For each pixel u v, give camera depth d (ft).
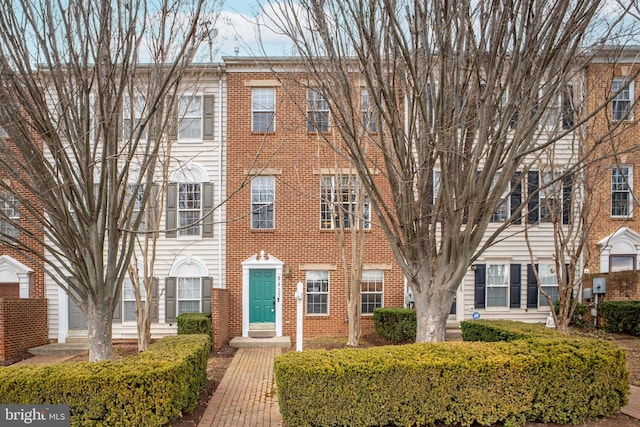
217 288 43.98
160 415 19.22
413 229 24.44
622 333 42.80
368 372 19.94
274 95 48.19
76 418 18.72
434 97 22.62
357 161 23.50
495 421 20.90
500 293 50.08
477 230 24.08
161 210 37.09
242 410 23.68
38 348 43.27
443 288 24.31
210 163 48.16
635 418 22.09
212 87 48.47
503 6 20.18
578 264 46.42
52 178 21.71
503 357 21.07
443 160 21.65
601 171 34.68
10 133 20.80
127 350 40.91
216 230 48.08
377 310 46.06
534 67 21.30
